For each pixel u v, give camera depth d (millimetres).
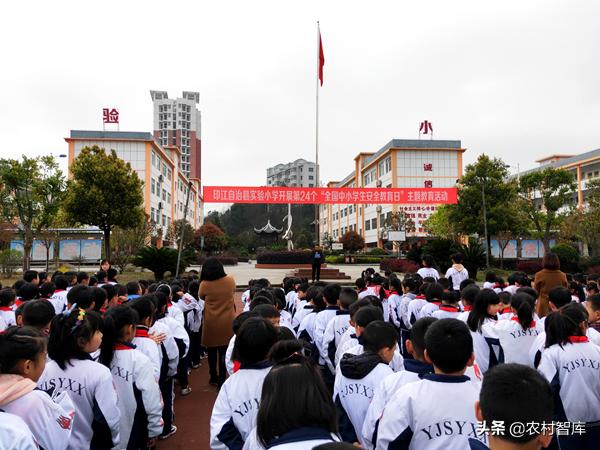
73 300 3771
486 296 3740
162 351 3807
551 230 30578
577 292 6227
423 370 2297
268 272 24250
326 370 4223
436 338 2006
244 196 15508
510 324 3676
